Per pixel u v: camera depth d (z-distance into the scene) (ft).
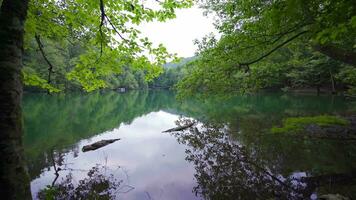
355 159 25.63
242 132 41.27
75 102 99.40
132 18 12.80
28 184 7.93
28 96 107.34
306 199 17.62
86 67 14.16
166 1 12.62
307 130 38.22
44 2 12.38
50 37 14.42
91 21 12.60
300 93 122.11
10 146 7.32
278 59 26.91
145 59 13.91
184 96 27.40
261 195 18.63
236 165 25.66
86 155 29.68
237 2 21.17
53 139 36.99
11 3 7.63
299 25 15.70
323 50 21.49
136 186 21.06
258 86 25.18
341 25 8.78
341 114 53.47
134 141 37.76
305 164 24.72
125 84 238.27
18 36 7.70
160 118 65.98
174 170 24.91
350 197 17.38
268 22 17.16
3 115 7.19
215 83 24.81
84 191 19.99
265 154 28.73
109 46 13.32
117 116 68.54
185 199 18.58
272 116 56.95
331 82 108.06
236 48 20.40
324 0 10.98
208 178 22.57
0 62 7.22
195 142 36.45
